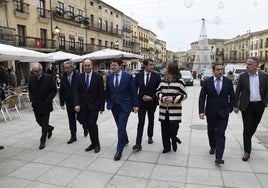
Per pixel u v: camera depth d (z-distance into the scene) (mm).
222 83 4398
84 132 6070
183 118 8344
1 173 4094
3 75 13672
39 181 3812
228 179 3814
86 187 3621
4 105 8016
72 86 5457
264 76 4422
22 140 5863
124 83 4746
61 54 13281
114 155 4844
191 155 4801
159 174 4004
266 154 4824
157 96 4801
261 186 3607
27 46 22453
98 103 4965
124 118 4746
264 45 52531
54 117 8492
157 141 5676
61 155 4871
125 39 50094
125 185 3666
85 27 33438
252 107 4480
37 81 5312
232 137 5969
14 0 21734
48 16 26297
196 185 3645
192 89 20172
